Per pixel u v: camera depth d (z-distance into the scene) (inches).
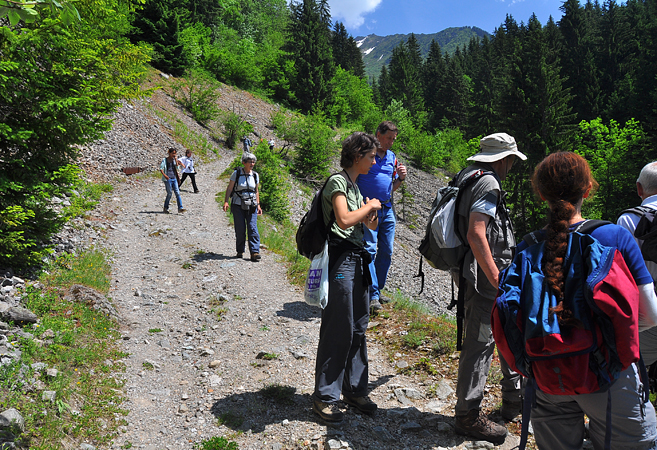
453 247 110.2
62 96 210.1
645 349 104.6
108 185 498.6
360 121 2726.4
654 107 1740.9
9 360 128.0
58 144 218.5
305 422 119.0
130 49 235.8
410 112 3417.8
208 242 356.2
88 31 227.6
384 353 166.4
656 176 112.3
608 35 2726.4
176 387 145.5
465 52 5639.8
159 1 1370.6
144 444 114.5
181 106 1178.6
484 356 110.3
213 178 773.3
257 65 2313.0
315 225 113.1
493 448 108.3
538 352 65.6
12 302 169.6
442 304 647.1
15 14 101.8
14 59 186.4
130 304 216.5
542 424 77.3
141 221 400.2
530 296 68.1
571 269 66.6
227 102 1550.2
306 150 1035.3
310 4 2486.5
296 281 260.2
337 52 3878.0
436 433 116.0
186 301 225.8
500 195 106.5
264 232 434.0
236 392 139.0
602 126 1658.5
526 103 1647.4
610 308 62.1
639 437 70.7
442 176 2172.7
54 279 205.5
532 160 1544.0
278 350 168.7
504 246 107.7
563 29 2989.7
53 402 118.2
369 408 123.4
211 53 1811.0
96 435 113.9
